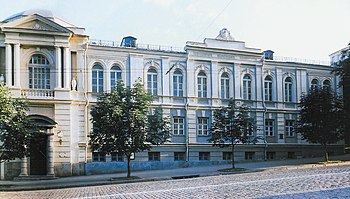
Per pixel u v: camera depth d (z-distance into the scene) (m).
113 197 18.83
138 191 21.03
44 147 39.03
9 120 29.77
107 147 33.59
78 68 41.28
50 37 39.94
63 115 39.66
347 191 14.97
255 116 48.94
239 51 48.47
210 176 31.47
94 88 42.03
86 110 41.12
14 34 38.75
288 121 51.03
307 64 52.47
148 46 45.53
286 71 51.38
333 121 39.84
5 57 38.62
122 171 41.66
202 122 46.44
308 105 40.69
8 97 30.50
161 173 37.19
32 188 29.31
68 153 39.47
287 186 17.92
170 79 45.31
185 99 45.72
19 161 37.62
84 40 41.66
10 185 32.00
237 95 48.22
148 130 34.19
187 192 18.30
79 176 39.25
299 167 35.19
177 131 45.12
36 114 38.81
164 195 17.75
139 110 34.28
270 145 49.22
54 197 21.19
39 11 41.22
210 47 47.03
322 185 17.41
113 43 43.75
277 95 50.47
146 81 44.28
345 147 54.53
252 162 46.31
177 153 44.91
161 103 44.47
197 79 46.69
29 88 39.34
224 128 38.22
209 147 46.06
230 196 15.48
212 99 46.84
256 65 49.59
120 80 35.66
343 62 47.47
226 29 48.41
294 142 50.91
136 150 33.78
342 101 42.84
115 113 33.00
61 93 39.69
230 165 43.41
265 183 20.06
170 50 46.16
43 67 40.16
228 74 48.25
